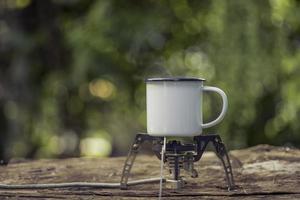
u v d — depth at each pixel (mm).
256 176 3041
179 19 7996
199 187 2832
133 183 2879
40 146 8047
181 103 2469
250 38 6371
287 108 6871
